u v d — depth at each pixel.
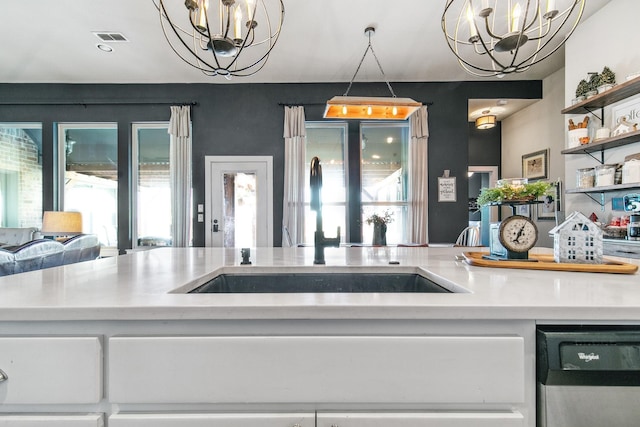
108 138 4.21
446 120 4.05
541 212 3.97
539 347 0.62
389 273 1.17
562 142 3.71
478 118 4.43
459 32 2.97
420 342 0.61
